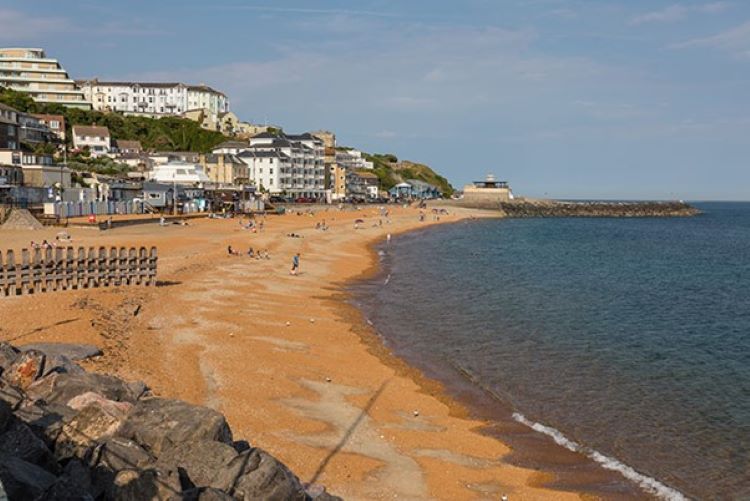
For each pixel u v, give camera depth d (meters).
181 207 120.38
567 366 34.38
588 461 23.00
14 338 26.81
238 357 30.44
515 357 35.78
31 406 14.72
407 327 42.38
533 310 49.50
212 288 48.38
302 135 198.75
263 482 13.04
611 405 28.59
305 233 103.81
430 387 30.17
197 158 156.75
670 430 25.89
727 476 22.05
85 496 11.44
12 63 171.62
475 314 47.28
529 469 22.17
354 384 29.33
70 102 175.00
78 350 25.44
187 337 32.69
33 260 37.50
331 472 19.80
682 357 36.69
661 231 158.25
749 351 38.34
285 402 25.39
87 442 13.66
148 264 43.75
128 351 27.69
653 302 55.03
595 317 47.56
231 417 22.62
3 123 113.31
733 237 139.50
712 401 29.31
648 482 21.53
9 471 11.00
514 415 27.17
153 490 11.85
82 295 37.38
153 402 15.52
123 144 162.00
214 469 13.24
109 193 112.19
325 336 37.78
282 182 175.25
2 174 88.69
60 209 89.06
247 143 187.38
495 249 100.06
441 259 83.94
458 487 20.22
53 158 118.00
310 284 57.16
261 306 44.03
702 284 66.75
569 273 73.00
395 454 22.08
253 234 93.12
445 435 24.53
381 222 143.38
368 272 68.75
